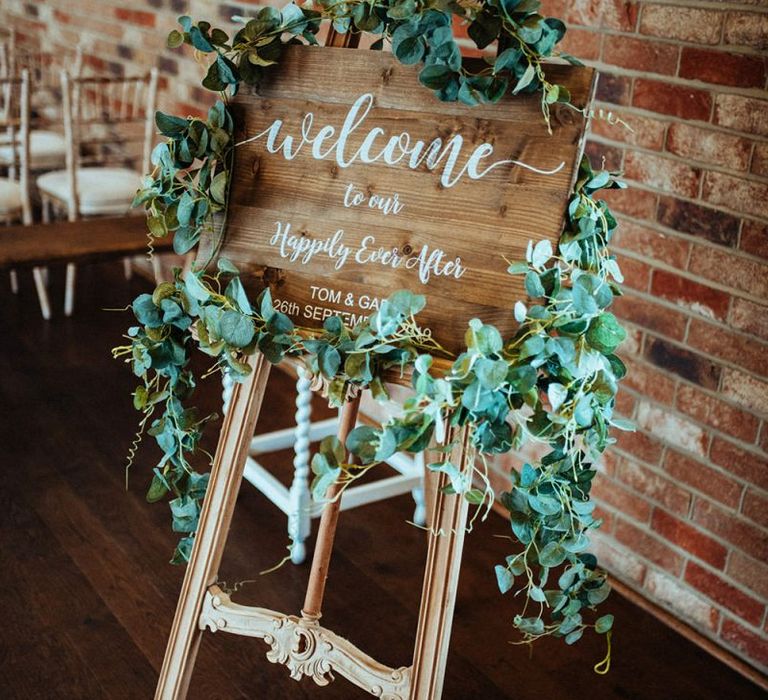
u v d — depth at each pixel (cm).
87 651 217
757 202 204
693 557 234
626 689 217
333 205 154
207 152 159
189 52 388
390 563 258
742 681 222
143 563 251
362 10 149
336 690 211
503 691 214
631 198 231
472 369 134
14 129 381
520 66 138
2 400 332
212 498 169
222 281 160
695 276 220
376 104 150
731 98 205
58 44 494
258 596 241
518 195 141
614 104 230
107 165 464
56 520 266
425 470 206
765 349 209
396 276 149
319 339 147
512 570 153
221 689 209
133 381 354
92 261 299
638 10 220
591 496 258
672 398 231
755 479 216
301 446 244
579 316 138
